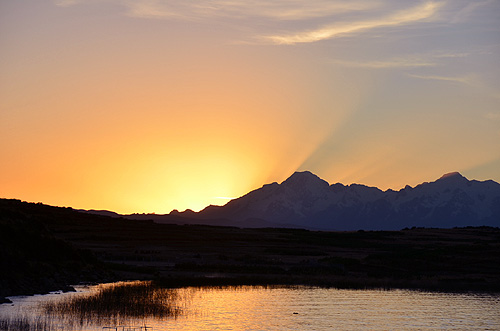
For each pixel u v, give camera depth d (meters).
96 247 98.25
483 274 74.88
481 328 39.53
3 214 64.88
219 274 70.94
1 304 43.41
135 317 39.53
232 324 39.12
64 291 51.69
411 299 52.81
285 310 45.22
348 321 41.28
